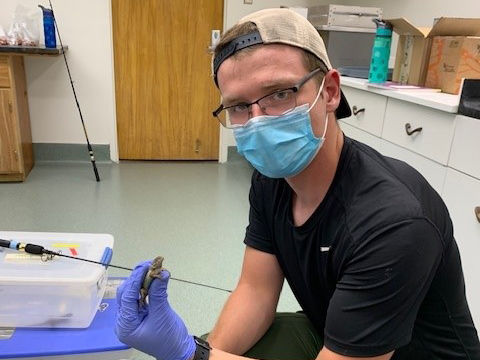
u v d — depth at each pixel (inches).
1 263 37.7
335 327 28.8
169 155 148.8
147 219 102.7
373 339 27.8
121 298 29.4
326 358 29.0
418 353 33.6
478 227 58.1
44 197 112.5
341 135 32.3
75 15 127.9
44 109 134.4
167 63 138.9
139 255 86.2
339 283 29.4
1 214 101.3
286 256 36.2
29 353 32.9
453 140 61.2
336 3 141.7
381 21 80.9
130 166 141.6
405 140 72.4
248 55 28.2
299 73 28.8
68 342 34.4
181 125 146.2
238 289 40.9
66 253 39.9
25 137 126.7
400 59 88.4
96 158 143.0
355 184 29.7
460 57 72.1
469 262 59.9
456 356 32.6
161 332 29.3
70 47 130.3
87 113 137.7
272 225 37.2
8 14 123.0
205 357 31.3
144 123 143.9
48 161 139.6
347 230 29.0
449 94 73.2
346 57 111.4
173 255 87.0
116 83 138.4
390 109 76.3
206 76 141.9
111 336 35.3
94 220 100.7
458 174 60.8
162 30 135.3
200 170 141.4
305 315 43.3
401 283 26.7
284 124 29.5
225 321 38.9
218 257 87.2
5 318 36.0
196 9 135.0
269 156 30.7
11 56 112.3
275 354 39.4
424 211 27.5
